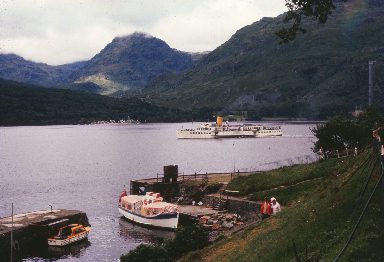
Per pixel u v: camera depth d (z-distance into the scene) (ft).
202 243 156.35
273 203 173.99
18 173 551.18
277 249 103.14
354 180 111.96
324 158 283.59
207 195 285.43
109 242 236.63
